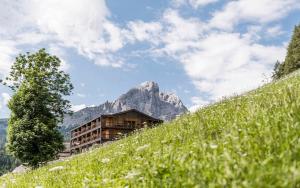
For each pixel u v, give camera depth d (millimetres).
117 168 9586
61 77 62062
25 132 55938
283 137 5645
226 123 9141
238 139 6055
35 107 56938
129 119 113375
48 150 55875
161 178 6344
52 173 12570
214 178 4859
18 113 56969
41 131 55969
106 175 9078
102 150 17609
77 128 135750
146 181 6418
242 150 5668
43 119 56938
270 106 7973
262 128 6484
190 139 8734
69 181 10195
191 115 15766
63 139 58688
